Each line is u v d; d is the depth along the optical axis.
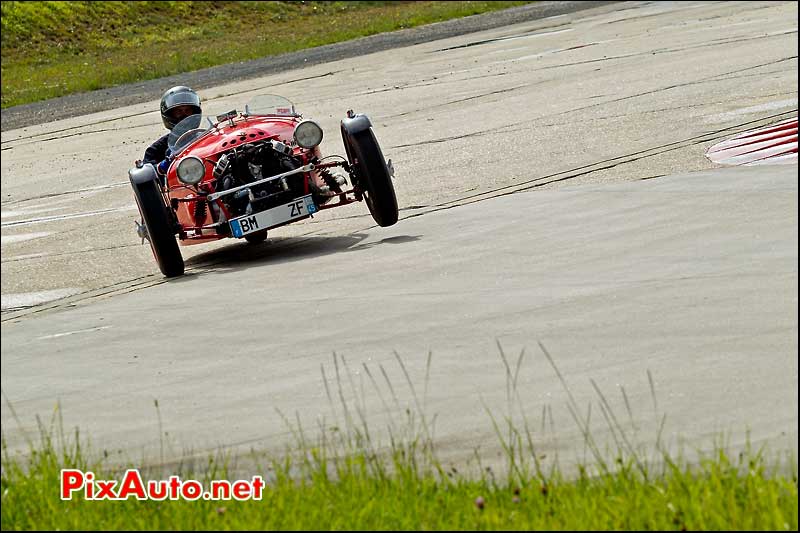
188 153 34.31
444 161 47.31
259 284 30.22
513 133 51.69
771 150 36.16
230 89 98.88
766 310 19.42
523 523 12.53
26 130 94.44
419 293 25.61
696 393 16.12
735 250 24.23
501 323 21.75
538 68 78.62
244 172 33.38
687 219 28.27
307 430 17.34
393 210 32.88
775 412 14.94
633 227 28.59
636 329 19.73
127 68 141.88
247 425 18.16
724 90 53.19
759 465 13.34
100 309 30.62
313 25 189.88
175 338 25.45
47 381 23.44
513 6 160.38
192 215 34.12
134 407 20.41
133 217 47.50
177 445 17.73
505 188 38.78
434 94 73.44
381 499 13.73
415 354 20.69
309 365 21.23
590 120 51.22
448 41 114.00
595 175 37.81
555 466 14.43
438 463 15.02
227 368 22.08
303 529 13.24
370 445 16.19
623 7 125.12
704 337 18.56
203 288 31.19
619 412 15.95
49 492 15.71
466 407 17.23
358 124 33.12
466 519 12.92
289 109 36.31
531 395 17.33
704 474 13.12
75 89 129.12
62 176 65.50
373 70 96.00
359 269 29.62
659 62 70.31
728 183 31.81
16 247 44.06
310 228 38.56
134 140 77.69
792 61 59.75
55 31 192.00
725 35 80.62
